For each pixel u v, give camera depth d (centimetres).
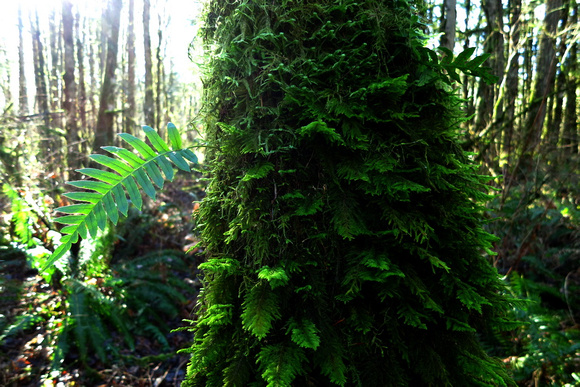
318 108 87
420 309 87
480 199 96
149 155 92
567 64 359
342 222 86
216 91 100
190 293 435
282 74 91
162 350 343
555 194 353
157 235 521
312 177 92
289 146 89
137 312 377
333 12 91
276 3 91
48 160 548
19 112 532
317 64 89
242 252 95
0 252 408
